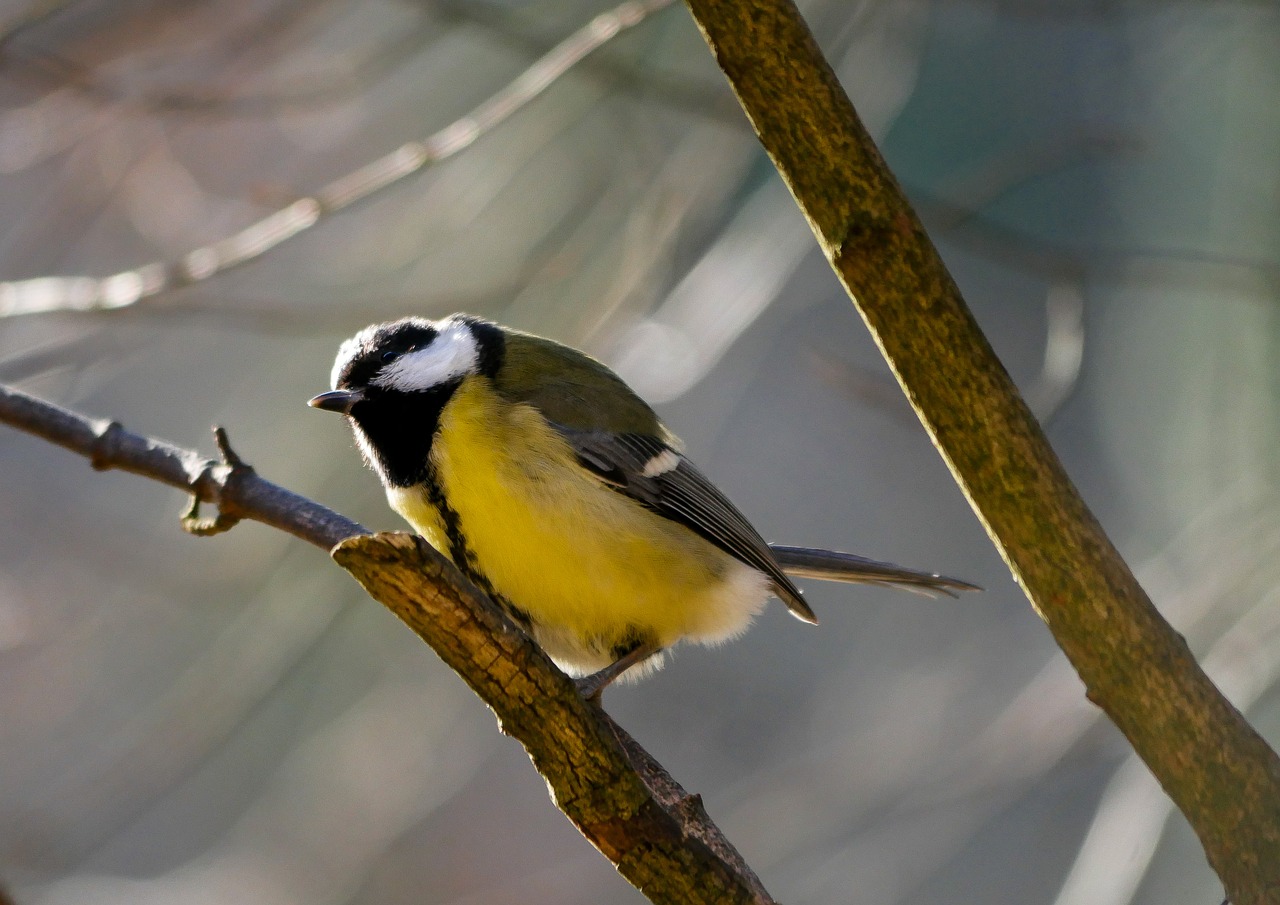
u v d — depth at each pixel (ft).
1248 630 30.63
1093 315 42.75
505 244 37.29
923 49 37.09
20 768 40.83
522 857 48.14
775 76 13.43
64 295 27.91
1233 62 37.09
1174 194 37.70
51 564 42.06
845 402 51.55
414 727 37.60
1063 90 43.88
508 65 37.88
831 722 47.39
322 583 34.50
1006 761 32.68
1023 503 13.96
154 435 44.32
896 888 39.06
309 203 27.71
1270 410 34.73
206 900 35.55
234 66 35.40
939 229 31.58
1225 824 14.03
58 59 31.65
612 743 14.94
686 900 15.15
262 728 40.93
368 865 36.58
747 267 32.94
